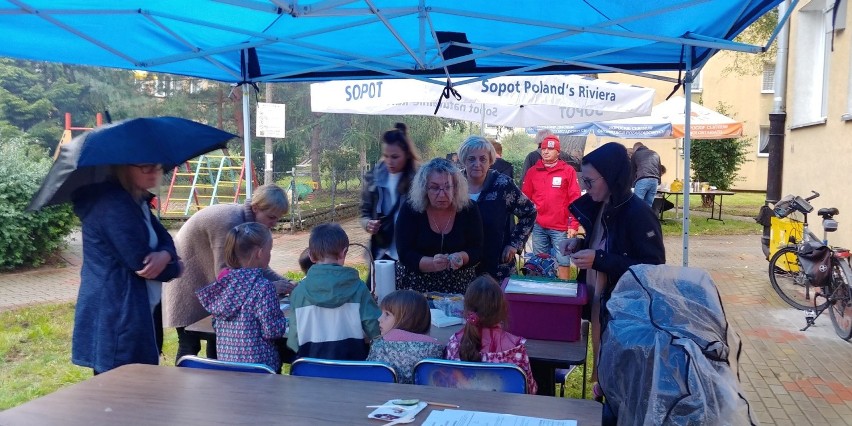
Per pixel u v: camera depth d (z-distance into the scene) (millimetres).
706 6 3432
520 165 23344
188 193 21609
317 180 21969
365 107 7129
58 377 5500
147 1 3590
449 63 4180
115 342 3230
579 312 3305
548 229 7770
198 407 2115
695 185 18703
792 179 11070
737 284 9344
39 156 13078
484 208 4672
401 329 3146
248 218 4078
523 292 3330
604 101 7207
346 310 3146
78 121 25281
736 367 2396
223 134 3547
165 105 25812
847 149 8672
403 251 4098
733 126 13555
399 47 4871
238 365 2590
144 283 3348
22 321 7234
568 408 2115
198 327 3701
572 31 3543
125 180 3301
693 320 2338
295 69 5434
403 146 4949
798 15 10570
